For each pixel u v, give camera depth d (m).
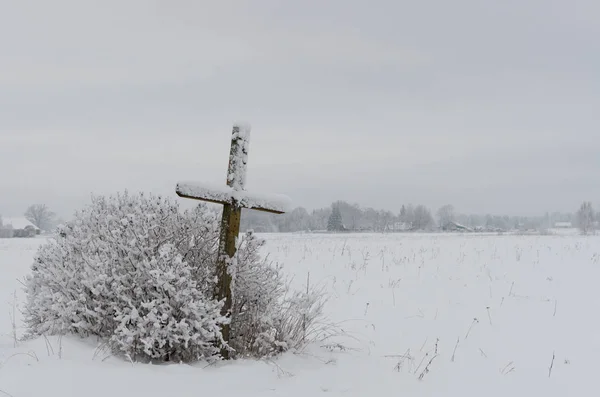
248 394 3.48
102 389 3.30
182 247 4.87
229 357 4.55
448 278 10.44
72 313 4.54
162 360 4.33
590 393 4.41
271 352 4.70
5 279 12.25
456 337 6.36
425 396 4.04
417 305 8.16
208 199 4.41
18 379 3.32
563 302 8.20
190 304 4.19
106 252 4.71
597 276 10.56
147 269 4.41
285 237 30.80
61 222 5.55
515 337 6.32
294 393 3.63
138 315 4.17
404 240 24.36
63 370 3.58
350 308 8.04
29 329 5.53
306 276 11.07
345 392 3.83
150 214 4.70
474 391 4.32
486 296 8.70
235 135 4.57
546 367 5.16
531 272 11.10
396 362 5.11
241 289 4.89
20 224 72.12
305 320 5.28
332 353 5.17
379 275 10.99
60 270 4.89
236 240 4.57
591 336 6.34
